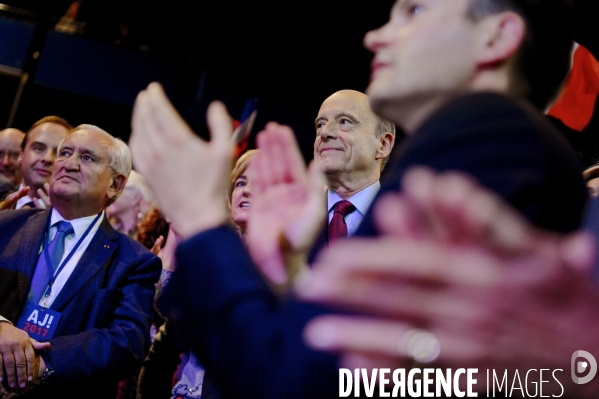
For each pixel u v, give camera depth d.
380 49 0.81
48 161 3.52
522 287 0.35
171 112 0.70
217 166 0.68
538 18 0.79
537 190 0.58
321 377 0.54
